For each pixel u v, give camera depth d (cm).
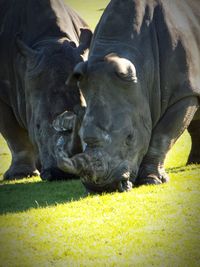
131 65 4462
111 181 4406
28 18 5741
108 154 4381
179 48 4800
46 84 5219
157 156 4762
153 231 3678
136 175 4575
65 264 3353
